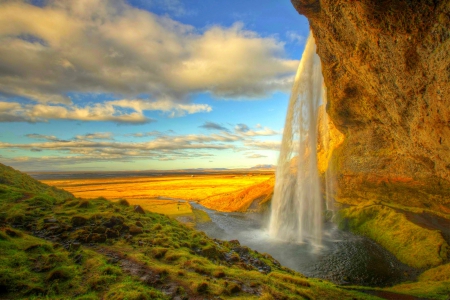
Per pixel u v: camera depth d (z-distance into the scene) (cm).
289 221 3181
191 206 5009
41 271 788
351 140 3475
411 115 1961
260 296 825
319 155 4453
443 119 1536
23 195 1681
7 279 693
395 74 1748
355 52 2008
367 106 2678
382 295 1221
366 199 3072
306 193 3231
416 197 2556
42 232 1139
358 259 1961
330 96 3089
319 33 2447
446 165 1983
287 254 2123
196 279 873
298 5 2091
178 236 1389
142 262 940
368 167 3127
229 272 1019
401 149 2662
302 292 968
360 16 1531
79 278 778
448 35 1191
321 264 1878
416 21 1302
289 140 3572
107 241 1136
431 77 1440
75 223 1265
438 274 1527
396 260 1928
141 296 697
